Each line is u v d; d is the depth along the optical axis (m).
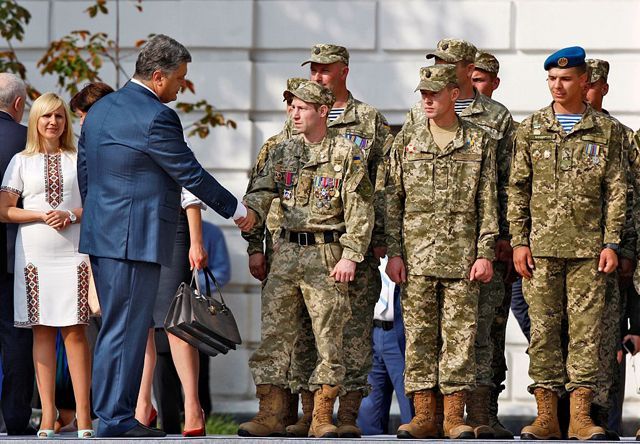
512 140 17.88
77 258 17.41
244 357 24.75
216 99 25.19
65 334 17.42
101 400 16.38
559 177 17.02
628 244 17.86
